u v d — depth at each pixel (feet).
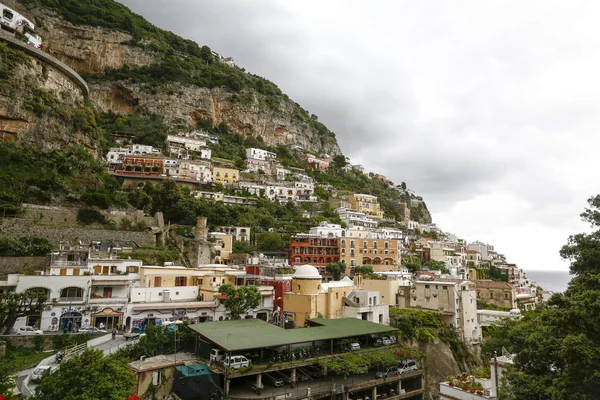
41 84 335.47
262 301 224.33
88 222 276.41
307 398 153.07
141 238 277.44
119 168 467.52
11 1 593.42
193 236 325.42
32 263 208.95
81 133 363.56
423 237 632.79
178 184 456.45
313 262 408.46
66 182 290.76
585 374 91.35
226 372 141.49
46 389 103.86
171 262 245.45
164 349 159.53
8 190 252.83
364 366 173.37
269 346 151.94
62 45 634.84
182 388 136.77
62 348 155.74
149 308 189.37
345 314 234.79
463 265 524.11
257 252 382.22
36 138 307.17
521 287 498.69
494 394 119.14
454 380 134.00
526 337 121.80
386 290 287.69
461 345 256.52
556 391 94.89
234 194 519.60
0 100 286.87
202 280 227.81
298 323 218.18
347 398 164.96
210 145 649.61
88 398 100.27
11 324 163.94
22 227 232.53
